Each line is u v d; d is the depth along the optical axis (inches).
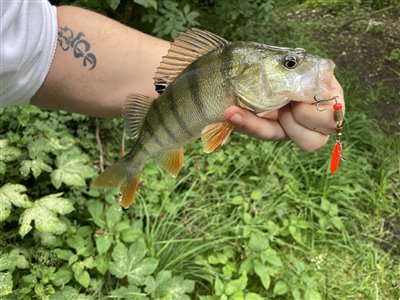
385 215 33.1
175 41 13.0
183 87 13.0
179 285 24.7
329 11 59.2
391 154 37.0
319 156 34.9
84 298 23.4
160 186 30.5
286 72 12.1
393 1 56.9
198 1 45.2
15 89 12.3
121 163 15.3
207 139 12.9
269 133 13.1
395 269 29.4
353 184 34.1
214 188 32.1
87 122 34.0
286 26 49.7
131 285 24.5
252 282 27.5
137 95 14.1
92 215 27.6
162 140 14.1
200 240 28.2
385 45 51.9
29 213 24.6
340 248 30.2
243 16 42.0
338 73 45.1
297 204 31.8
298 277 27.2
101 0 35.9
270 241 29.6
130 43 14.4
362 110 41.8
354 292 27.8
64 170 27.4
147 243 27.2
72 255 25.2
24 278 23.8
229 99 12.7
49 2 14.0
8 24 11.1
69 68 13.7
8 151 26.7
